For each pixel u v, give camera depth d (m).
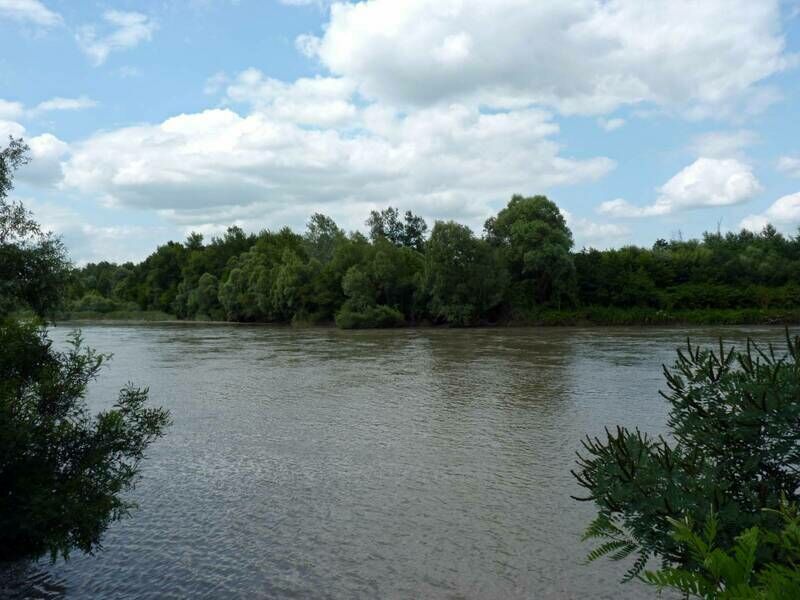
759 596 2.40
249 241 137.75
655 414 21.09
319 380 30.50
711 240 115.56
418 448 17.14
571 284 82.31
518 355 41.22
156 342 57.12
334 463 15.80
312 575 9.53
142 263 143.25
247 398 25.48
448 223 78.81
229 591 9.04
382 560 10.03
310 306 92.50
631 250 95.38
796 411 3.94
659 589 3.73
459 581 9.23
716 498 3.74
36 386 10.00
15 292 10.70
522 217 84.94
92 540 9.62
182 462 16.05
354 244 94.62
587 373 31.58
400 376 31.62
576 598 8.63
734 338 51.91
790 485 4.14
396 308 83.12
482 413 21.75
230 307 105.25
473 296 77.38
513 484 13.84
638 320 79.12
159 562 10.06
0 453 8.86
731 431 4.26
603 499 4.27
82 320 115.81
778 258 93.62
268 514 12.23
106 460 10.24
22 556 10.12
